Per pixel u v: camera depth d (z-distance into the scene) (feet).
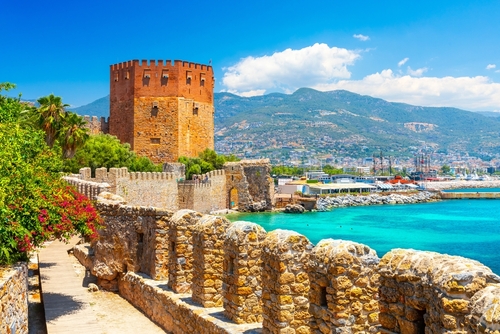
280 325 38.45
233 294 45.14
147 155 360.89
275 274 39.22
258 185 364.17
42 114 173.47
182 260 56.90
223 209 352.90
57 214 59.26
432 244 239.71
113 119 377.50
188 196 303.48
